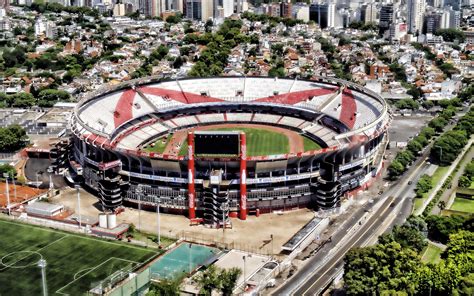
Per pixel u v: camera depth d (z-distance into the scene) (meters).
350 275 188.62
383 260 191.25
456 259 197.38
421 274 187.88
